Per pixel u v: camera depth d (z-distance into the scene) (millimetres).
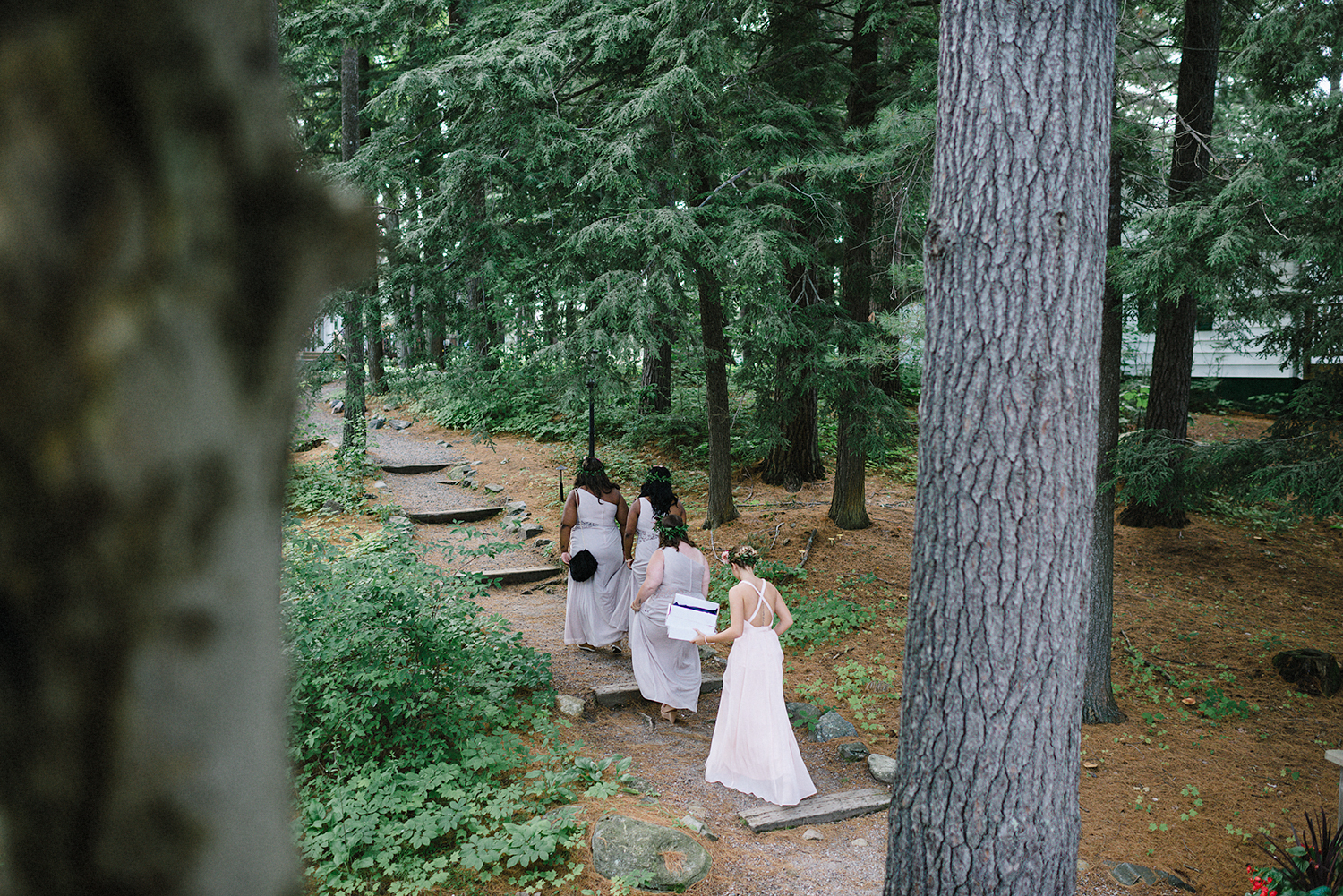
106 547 329
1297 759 6504
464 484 13055
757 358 8773
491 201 8352
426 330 8266
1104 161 3121
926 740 3152
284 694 422
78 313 317
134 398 327
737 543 10352
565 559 7660
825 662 7770
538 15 8070
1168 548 11883
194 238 348
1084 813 5551
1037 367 3025
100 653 338
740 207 7902
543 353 7820
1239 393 17922
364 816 4195
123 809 352
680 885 4188
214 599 361
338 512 11281
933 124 6910
